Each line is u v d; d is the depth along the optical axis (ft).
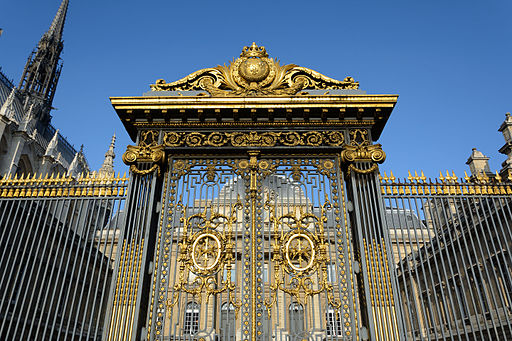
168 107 30.17
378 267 26.02
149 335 25.05
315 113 30.55
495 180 31.09
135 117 30.91
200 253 27.73
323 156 30.68
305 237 28.14
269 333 24.72
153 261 27.32
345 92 31.83
